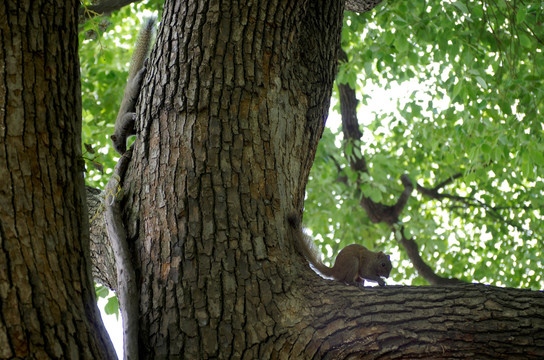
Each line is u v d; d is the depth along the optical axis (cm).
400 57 782
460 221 1108
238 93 331
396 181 1073
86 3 500
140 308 298
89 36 516
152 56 354
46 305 229
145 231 314
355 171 959
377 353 278
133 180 333
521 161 705
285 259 310
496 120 737
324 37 393
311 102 370
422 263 958
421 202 1108
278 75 349
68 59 266
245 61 338
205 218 306
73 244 252
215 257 298
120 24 941
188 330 282
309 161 375
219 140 321
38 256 235
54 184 250
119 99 855
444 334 277
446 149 884
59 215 248
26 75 249
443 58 743
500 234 1004
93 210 389
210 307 286
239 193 314
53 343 224
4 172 237
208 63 333
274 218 318
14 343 216
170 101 332
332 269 432
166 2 366
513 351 270
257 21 347
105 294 586
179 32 344
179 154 320
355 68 908
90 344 236
